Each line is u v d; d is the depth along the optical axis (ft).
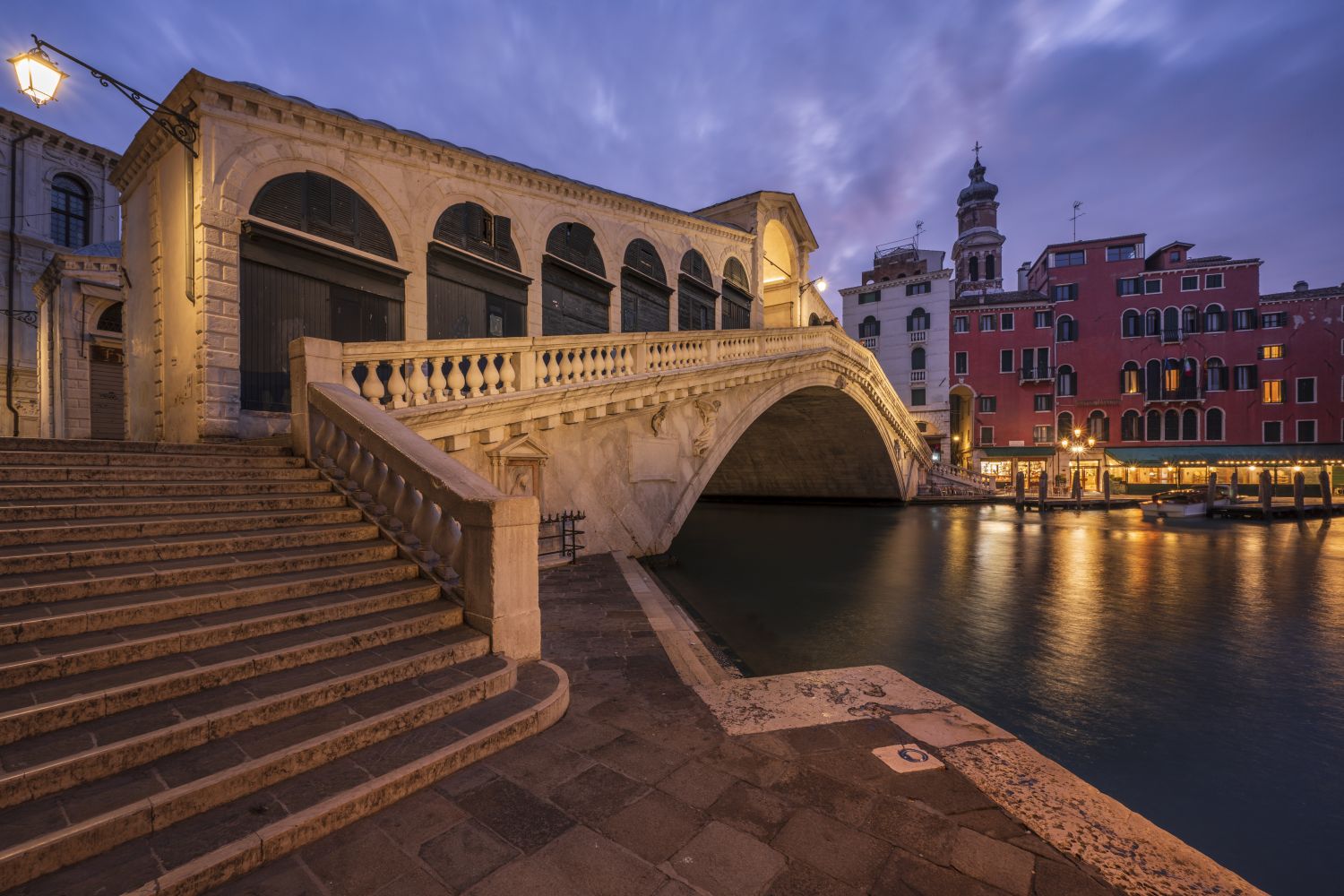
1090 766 16.03
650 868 7.79
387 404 24.57
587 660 16.74
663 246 55.31
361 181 32.32
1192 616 31.73
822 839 8.54
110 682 9.68
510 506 14.25
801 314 80.23
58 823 7.14
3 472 15.61
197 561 14.12
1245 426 116.67
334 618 13.34
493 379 28.19
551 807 9.20
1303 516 81.35
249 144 28.19
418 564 16.33
